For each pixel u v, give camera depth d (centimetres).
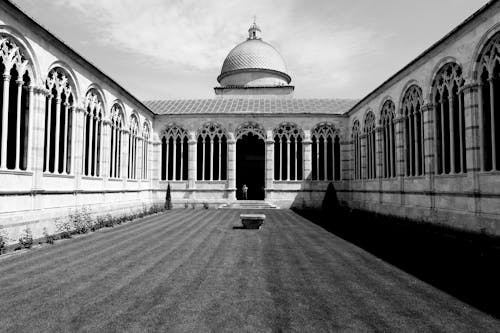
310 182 4197
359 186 3847
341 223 2672
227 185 4206
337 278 1167
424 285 1091
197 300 938
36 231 1836
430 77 2330
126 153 3262
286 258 1455
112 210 2898
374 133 3425
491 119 1781
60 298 949
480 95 1866
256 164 5419
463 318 838
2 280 1117
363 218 3028
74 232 2072
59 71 2142
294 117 4231
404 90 2708
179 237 1970
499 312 873
